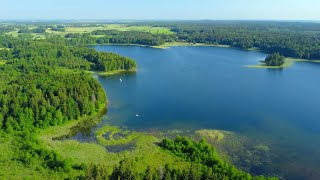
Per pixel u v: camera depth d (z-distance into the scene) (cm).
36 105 15712
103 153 13012
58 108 16500
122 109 18625
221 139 14688
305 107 19262
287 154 13400
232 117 17488
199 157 12162
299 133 15500
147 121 16812
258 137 14988
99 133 15112
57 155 12131
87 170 10269
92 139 14475
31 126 15138
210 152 12531
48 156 12212
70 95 17375
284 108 19075
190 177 9925
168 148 13225
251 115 17825
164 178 9931
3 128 14738
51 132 15162
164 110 18512
